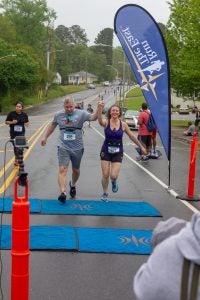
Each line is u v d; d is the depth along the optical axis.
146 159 17.25
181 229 2.07
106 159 9.52
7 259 5.92
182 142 28.75
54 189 10.89
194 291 1.84
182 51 34.59
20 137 4.05
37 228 7.35
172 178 13.39
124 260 6.08
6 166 14.40
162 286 1.88
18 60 77.62
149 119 17.02
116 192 10.74
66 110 9.25
